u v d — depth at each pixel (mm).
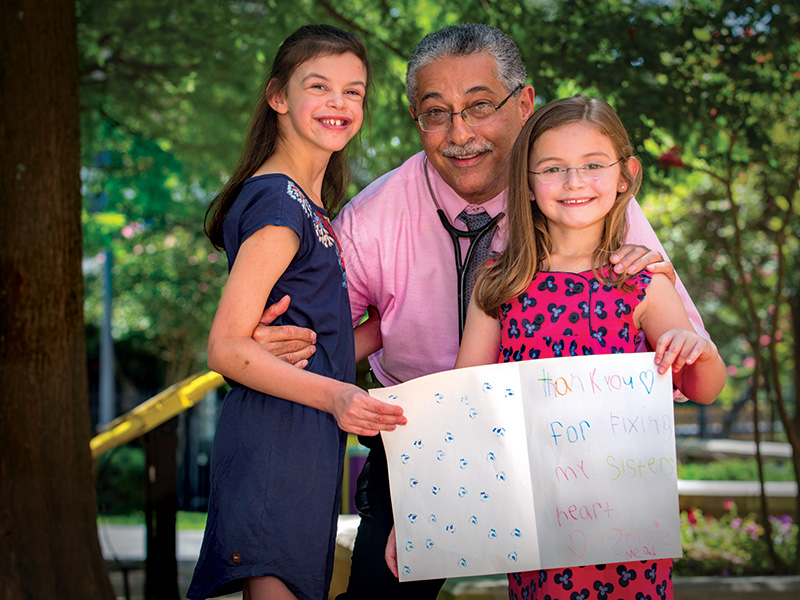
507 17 5918
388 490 2697
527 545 2090
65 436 4648
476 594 3945
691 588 4578
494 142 2623
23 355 4551
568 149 2176
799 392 7625
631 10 5895
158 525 5578
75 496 4656
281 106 2336
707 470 11781
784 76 5637
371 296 2877
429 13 6812
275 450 2135
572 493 2078
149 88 9078
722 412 22281
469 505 2137
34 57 4652
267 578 2125
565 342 2189
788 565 6266
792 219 9164
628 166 2277
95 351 18984
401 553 2162
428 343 2793
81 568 4578
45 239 4629
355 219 2820
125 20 7852
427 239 2770
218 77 8438
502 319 2289
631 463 2074
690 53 5633
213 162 9695
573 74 5539
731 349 17312
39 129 4652
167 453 5621
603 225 2264
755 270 10266
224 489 2156
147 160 10141
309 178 2379
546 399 2115
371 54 6645
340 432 2287
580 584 2088
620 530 2061
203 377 5516
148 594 5512
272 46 7219
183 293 15461
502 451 2127
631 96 5418
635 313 2225
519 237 2258
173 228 14977
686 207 10336
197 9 7672
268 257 2109
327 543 2189
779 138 6734
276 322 2203
